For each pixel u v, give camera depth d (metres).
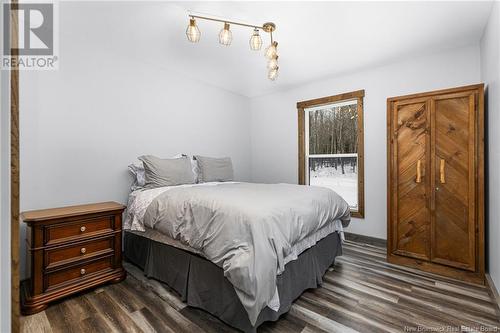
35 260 1.67
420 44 2.43
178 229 1.84
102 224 2.02
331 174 3.60
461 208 2.14
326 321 1.56
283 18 1.99
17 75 0.50
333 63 2.90
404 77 2.82
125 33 2.27
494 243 1.87
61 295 1.73
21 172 2.03
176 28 2.19
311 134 3.82
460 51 2.49
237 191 2.18
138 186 2.67
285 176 4.02
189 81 3.42
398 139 2.46
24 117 2.04
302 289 1.82
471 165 2.09
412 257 2.36
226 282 1.52
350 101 3.35
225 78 3.47
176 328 1.49
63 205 2.25
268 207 1.61
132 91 2.79
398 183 2.46
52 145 2.19
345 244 3.06
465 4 1.81
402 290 1.94
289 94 3.94
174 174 2.67
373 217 3.06
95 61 2.47
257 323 1.38
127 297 1.84
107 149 2.57
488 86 2.06
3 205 0.46
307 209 1.88
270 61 2.10
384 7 1.85
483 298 1.81
